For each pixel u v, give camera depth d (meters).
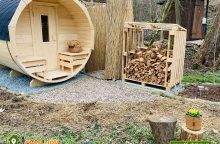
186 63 9.47
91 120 4.66
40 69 6.54
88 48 7.56
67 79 7.13
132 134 4.12
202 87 6.55
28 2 5.93
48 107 5.28
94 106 5.37
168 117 3.80
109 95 6.16
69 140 3.89
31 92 6.26
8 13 5.93
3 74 7.77
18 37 6.54
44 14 7.06
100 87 6.79
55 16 7.32
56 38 7.47
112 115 4.89
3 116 4.80
